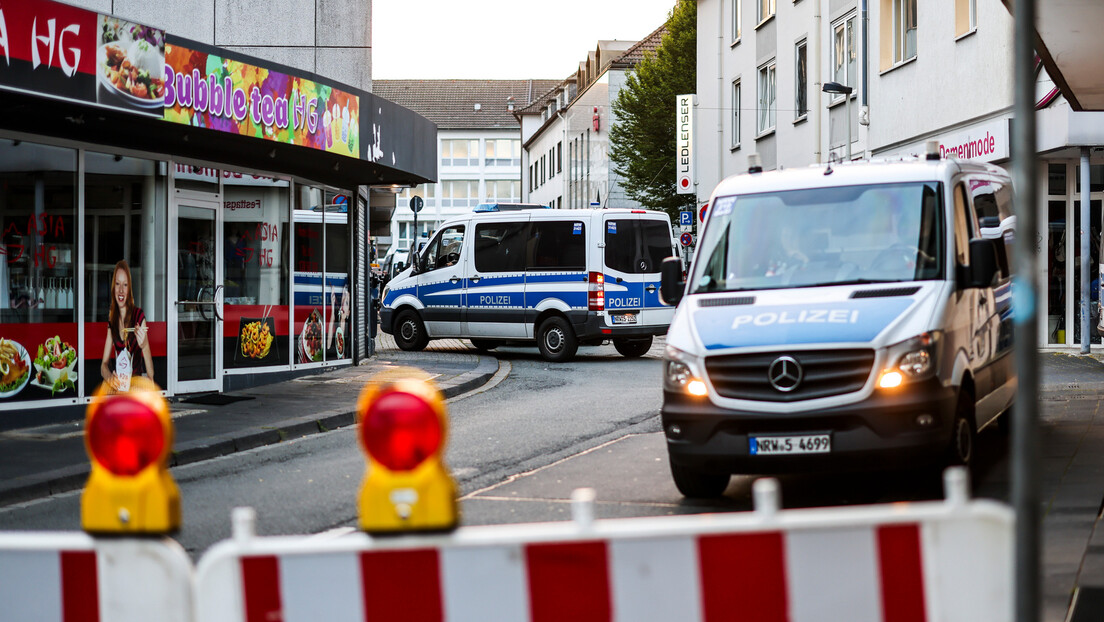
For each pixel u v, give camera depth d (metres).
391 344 27.36
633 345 22.45
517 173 101.69
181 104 12.52
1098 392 14.12
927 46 23.33
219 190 15.30
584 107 67.81
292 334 17.02
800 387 7.23
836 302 7.70
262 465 10.13
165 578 2.53
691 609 2.52
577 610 2.52
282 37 18.44
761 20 33.94
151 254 14.07
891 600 2.50
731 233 8.66
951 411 7.39
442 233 22.89
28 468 9.47
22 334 12.30
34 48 10.61
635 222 21.27
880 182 8.61
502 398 15.42
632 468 9.63
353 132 15.98
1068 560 5.75
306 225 17.41
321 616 2.51
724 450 7.33
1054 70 11.89
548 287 21.22
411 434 2.37
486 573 2.51
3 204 12.16
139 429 2.45
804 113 30.56
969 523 2.48
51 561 2.56
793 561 2.52
